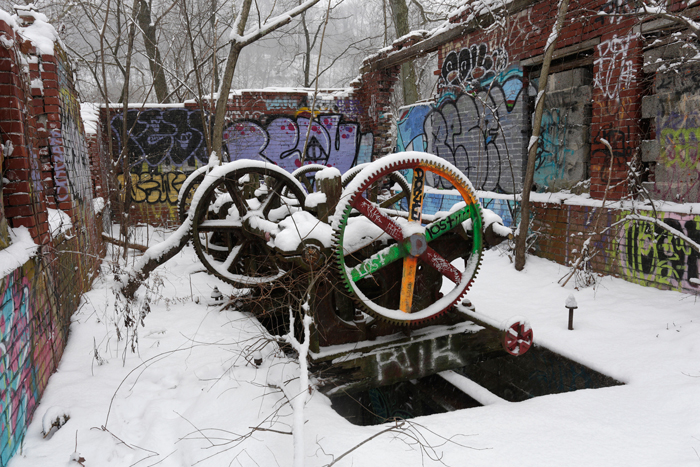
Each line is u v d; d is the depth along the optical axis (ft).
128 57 22.95
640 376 11.38
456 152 29.43
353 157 43.68
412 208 12.06
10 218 10.53
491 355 14.05
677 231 14.85
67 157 16.15
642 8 15.84
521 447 8.49
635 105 17.87
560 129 22.48
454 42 28.73
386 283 12.74
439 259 12.46
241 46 20.72
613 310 15.62
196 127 38.68
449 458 8.14
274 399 10.11
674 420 9.34
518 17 23.47
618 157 18.69
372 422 14.53
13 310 8.41
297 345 10.42
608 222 18.79
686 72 16.03
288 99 41.29
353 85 42.98
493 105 25.81
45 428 8.77
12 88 10.44
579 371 12.88
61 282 13.16
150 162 38.19
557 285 18.72
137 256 25.66
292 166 42.16
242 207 16.21
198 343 13.15
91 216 22.09
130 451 8.70
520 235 20.74
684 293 15.93
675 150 16.63
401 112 41.27
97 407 9.82
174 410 9.89
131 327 13.23
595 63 19.47
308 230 11.14
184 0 23.31
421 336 13.00
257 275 16.76
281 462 7.98
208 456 8.31
